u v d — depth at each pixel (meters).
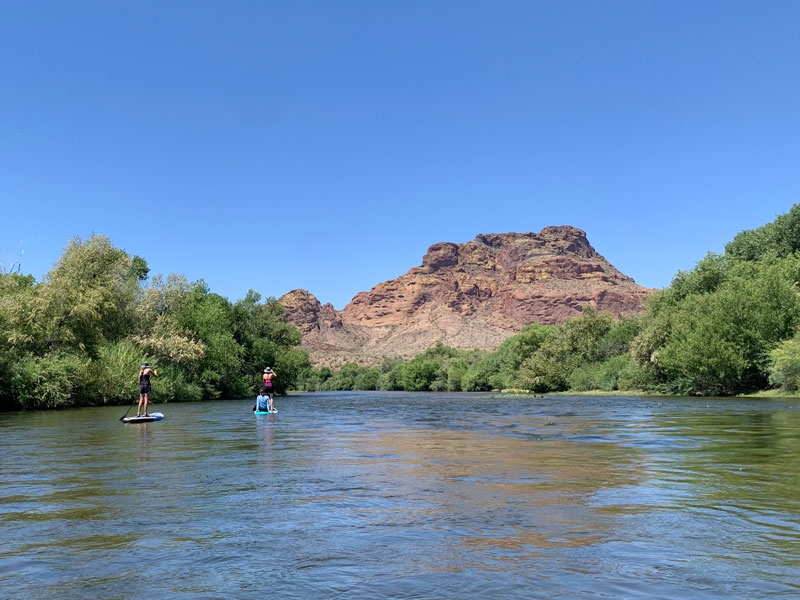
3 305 39.38
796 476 9.06
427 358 175.12
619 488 8.13
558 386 79.81
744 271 62.59
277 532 5.97
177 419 26.08
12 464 10.89
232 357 62.53
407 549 5.36
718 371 50.66
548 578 4.59
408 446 13.73
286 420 25.36
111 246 50.38
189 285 60.84
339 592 4.34
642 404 38.19
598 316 81.00
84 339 44.06
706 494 7.70
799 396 45.66
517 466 10.25
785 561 4.98
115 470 10.10
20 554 5.29
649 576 4.62
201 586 4.49
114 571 4.84
